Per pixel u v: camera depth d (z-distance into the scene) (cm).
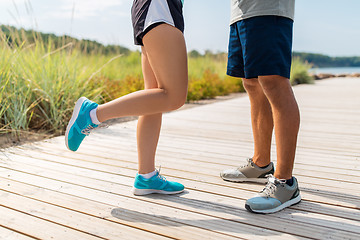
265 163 201
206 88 827
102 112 158
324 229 144
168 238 138
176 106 159
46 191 189
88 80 442
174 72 153
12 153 271
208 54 1142
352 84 1228
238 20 164
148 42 153
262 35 153
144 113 157
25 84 390
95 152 277
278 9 151
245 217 157
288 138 162
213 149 290
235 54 178
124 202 174
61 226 148
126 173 222
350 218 154
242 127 396
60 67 427
